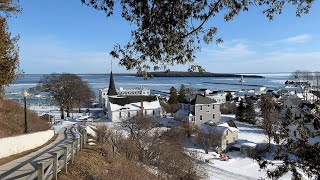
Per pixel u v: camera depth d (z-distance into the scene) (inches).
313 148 434.9
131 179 896.3
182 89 5128.0
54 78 3282.5
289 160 472.7
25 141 949.2
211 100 3221.0
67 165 729.6
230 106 4178.2
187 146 2258.9
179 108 3415.4
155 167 1349.7
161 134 2117.4
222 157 2039.9
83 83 3570.4
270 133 526.0
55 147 1041.5
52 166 589.9
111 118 3282.5
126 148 1408.7
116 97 3489.2
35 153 898.7
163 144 1587.1
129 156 1326.3
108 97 3486.7
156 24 312.2
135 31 318.0
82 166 781.9
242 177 1695.4
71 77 3299.7
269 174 480.1
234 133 2336.4
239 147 2237.9
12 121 1406.3
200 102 3159.5
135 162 1210.0
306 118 463.5
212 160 1993.1
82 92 3408.0
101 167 850.8
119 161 1027.3
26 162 751.1
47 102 4571.9
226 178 1663.4
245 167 1878.7
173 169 1393.9
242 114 3302.2
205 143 2268.7
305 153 436.1
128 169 953.5
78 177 697.6
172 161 1434.5
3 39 950.4
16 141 884.6
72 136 1434.5
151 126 2246.6
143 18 309.9
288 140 460.8
